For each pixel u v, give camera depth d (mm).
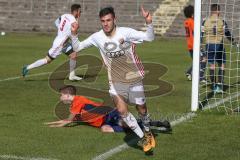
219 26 29469
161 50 59500
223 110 23688
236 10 35406
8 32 84125
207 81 30891
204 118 21797
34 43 66438
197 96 23500
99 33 16578
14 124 20375
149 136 16516
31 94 27672
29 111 22984
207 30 29578
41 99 26078
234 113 23094
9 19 87250
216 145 17531
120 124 19500
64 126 20156
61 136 18578
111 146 17297
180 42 72625
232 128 20000
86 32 83125
